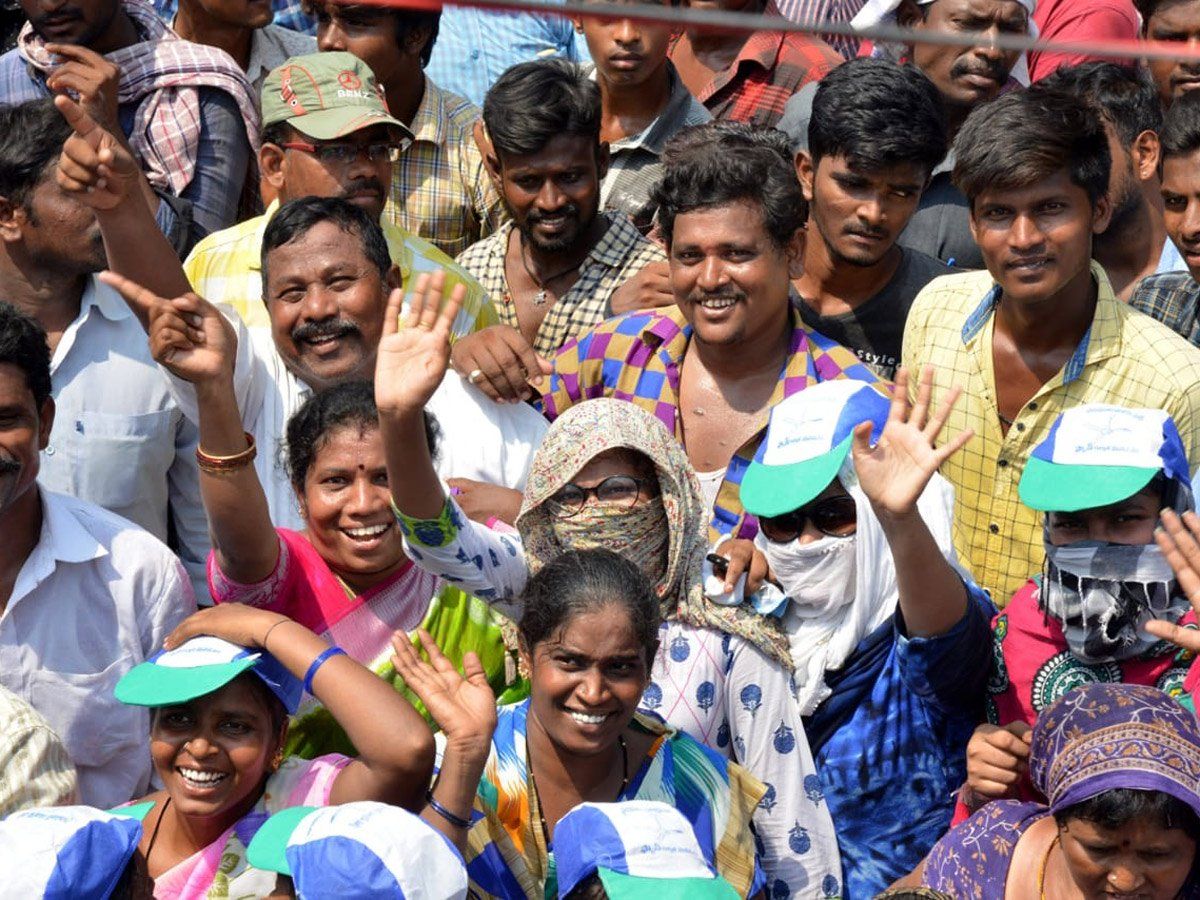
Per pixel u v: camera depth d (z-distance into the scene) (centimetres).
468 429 546
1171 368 532
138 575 486
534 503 453
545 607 399
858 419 454
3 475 453
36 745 418
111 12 714
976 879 382
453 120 766
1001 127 514
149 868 406
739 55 796
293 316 534
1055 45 142
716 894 346
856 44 824
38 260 545
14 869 336
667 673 445
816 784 450
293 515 539
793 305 576
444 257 631
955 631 429
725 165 529
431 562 439
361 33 718
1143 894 354
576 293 671
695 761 424
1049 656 437
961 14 734
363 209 602
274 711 411
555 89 645
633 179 745
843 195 606
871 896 450
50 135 544
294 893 371
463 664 432
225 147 711
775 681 450
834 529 450
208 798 398
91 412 550
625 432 445
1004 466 550
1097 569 421
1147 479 416
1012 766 406
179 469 574
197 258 612
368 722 393
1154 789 344
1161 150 601
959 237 708
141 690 388
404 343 418
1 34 793
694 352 563
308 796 407
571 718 399
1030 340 542
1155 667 426
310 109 622
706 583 456
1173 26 721
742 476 528
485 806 409
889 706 453
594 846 355
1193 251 591
